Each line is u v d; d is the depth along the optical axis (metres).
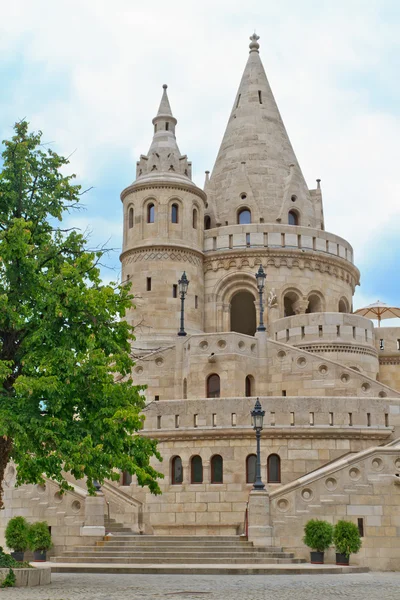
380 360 56.97
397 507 37.25
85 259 29.00
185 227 61.16
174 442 43.91
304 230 62.94
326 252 63.31
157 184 61.12
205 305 61.78
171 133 64.44
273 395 49.81
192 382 49.38
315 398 44.16
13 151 29.08
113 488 42.53
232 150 68.12
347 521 36.19
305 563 35.88
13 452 27.84
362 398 44.56
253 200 65.06
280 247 61.84
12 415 25.61
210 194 67.12
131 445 28.38
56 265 29.66
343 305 64.75
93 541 37.84
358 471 37.75
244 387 49.06
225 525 42.16
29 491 39.38
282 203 65.56
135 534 39.84
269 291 60.81
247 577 29.78
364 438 43.97
